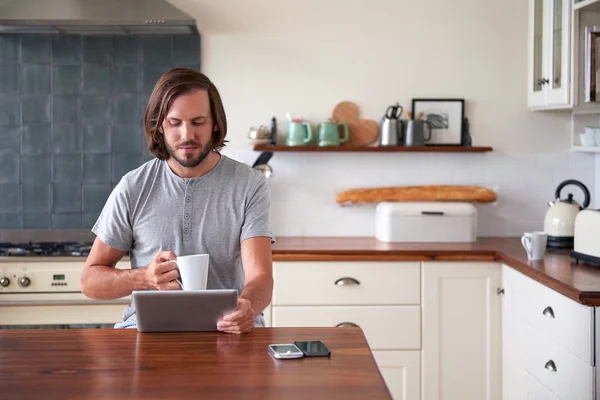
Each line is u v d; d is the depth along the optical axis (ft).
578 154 14.11
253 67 13.89
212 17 13.82
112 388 4.95
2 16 12.28
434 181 14.10
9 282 11.93
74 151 13.88
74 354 5.76
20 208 13.92
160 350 5.87
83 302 11.89
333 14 13.89
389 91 13.99
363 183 14.05
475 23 13.97
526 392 10.64
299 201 14.05
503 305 11.96
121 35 13.75
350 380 5.12
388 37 13.94
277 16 13.87
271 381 5.10
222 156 7.74
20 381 5.10
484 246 12.63
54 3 12.49
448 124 13.98
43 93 13.79
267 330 6.52
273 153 14.01
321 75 13.94
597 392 8.25
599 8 11.66
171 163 7.54
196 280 6.24
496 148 14.10
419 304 12.12
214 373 5.28
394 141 13.60
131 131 13.88
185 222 7.47
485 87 14.05
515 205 14.15
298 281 12.12
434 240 13.14
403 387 12.19
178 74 7.05
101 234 7.57
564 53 12.05
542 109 13.38
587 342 8.30
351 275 12.12
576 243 10.59
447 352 12.13
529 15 13.80
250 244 7.41
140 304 6.21
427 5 13.93
